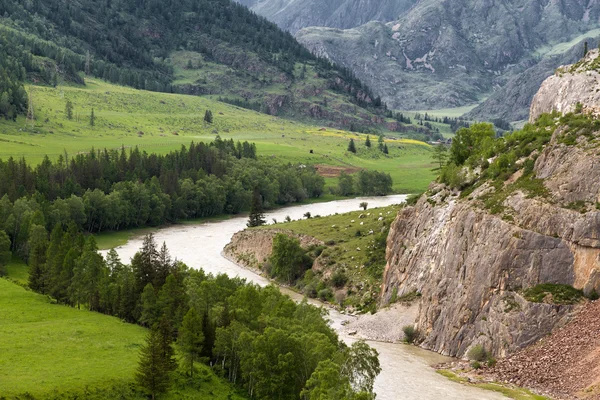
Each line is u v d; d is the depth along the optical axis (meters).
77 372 79.25
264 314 94.12
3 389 71.88
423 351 103.81
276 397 80.81
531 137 120.06
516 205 103.06
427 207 126.31
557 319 90.81
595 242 91.81
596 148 99.88
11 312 105.62
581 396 76.75
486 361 93.88
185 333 84.88
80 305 118.94
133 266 113.75
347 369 74.94
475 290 101.12
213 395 81.06
